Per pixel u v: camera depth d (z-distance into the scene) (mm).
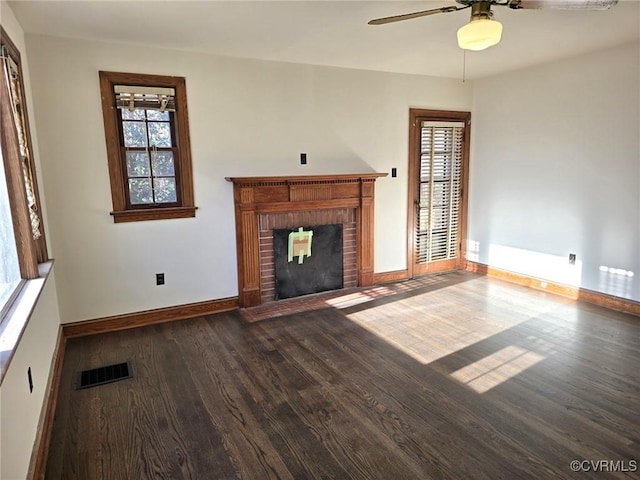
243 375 3008
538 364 3109
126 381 2941
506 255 5285
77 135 3537
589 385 2816
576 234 4508
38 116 3385
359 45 3717
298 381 2916
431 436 2320
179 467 2111
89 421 2486
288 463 2131
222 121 4074
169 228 3984
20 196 2600
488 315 4098
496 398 2678
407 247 5371
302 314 4172
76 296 3686
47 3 2662
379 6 2781
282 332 3748
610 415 2488
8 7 2682
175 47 3719
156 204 3941
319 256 4734
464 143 5547
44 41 3344
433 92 5219
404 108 5062
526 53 4121
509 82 5012
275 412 2561
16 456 1692
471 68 4754
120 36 3391
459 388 2801
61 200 3543
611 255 4230
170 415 2541
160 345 3518
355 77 4703
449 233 5656
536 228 4895
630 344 3420
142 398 2727
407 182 5242
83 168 3590
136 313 3936
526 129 4891
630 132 3979
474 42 2287
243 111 4156
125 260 3834
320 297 4668
